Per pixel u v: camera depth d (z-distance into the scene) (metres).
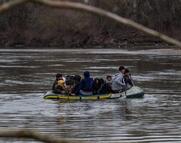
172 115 46.41
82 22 192.38
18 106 52.59
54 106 53.09
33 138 4.54
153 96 61.06
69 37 192.88
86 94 58.53
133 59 124.56
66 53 153.75
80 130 38.72
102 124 41.47
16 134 4.54
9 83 76.06
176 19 182.25
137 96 58.81
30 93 63.69
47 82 76.56
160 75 87.12
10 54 150.88
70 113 48.16
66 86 58.91
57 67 103.62
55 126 40.62
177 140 34.94
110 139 35.25
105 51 161.38
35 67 104.38
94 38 189.25
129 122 42.50
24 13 198.12
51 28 196.50
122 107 52.62
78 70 96.81
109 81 59.34
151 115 46.53
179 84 73.44
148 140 34.97
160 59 123.88
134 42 182.88
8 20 198.88
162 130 38.44
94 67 102.88
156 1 180.62
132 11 173.38
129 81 60.00
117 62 115.56
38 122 42.75
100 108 51.91
